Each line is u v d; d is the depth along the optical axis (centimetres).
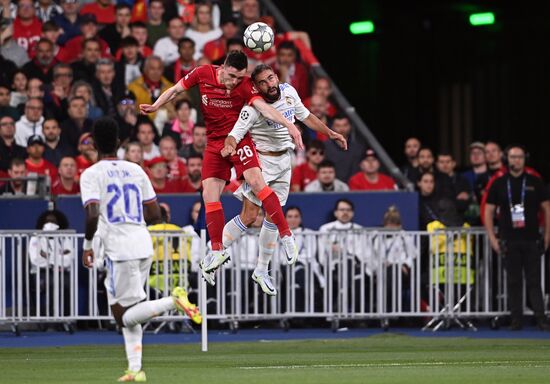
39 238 4925
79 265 5025
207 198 3638
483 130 8144
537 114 7869
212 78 3588
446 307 5150
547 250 5284
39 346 4334
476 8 8075
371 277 5116
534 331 5072
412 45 8206
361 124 6141
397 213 5350
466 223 5412
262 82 3541
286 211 5444
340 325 5322
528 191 5088
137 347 2964
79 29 6256
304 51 6644
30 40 6156
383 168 5953
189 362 3612
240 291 5041
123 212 3016
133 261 3011
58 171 5562
